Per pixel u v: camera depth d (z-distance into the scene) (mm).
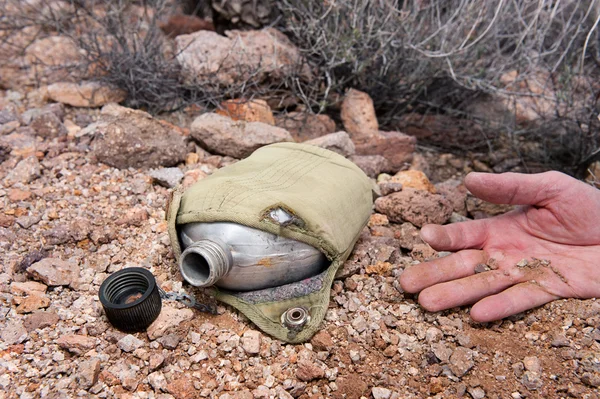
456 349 418
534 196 476
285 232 413
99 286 456
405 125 733
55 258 469
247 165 495
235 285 428
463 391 394
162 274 468
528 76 715
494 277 450
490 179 473
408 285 452
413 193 555
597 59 694
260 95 691
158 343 410
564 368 407
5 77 730
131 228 515
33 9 810
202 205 424
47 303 433
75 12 758
